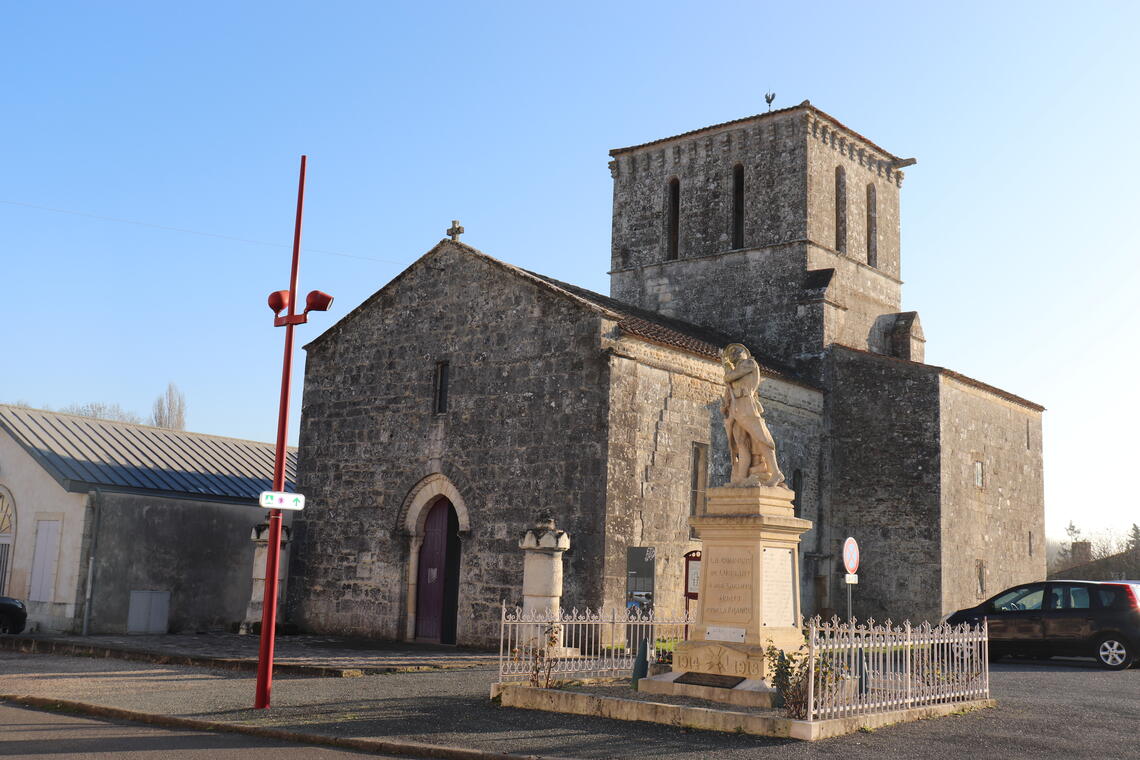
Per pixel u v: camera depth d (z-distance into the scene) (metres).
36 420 30.83
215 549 30.53
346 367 30.16
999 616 23.38
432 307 28.52
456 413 27.30
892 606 31.34
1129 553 55.69
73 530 27.94
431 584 27.39
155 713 14.43
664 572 25.14
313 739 12.66
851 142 37.91
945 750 11.85
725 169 37.28
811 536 31.91
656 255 38.47
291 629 28.50
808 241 35.03
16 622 27.03
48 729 13.47
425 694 16.45
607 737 12.53
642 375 25.73
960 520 32.41
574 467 24.64
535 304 26.23
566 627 23.62
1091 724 13.87
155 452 32.09
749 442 15.85
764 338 35.31
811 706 12.53
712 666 14.91
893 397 32.44
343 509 29.25
